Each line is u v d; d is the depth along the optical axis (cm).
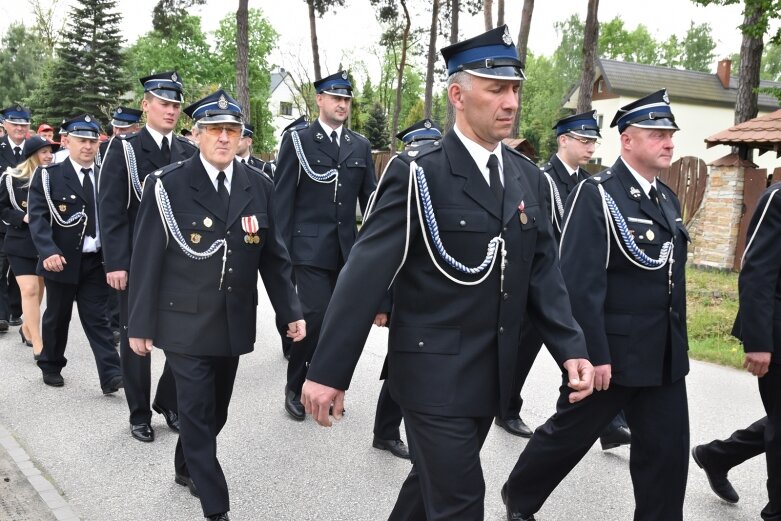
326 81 518
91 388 543
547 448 315
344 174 518
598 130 505
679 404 298
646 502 299
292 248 508
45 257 507
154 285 340
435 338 232
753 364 318
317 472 401
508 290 235
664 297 301
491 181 238
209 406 337
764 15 1073
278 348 676
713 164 1138
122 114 709
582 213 306
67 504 351
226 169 354
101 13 4125
